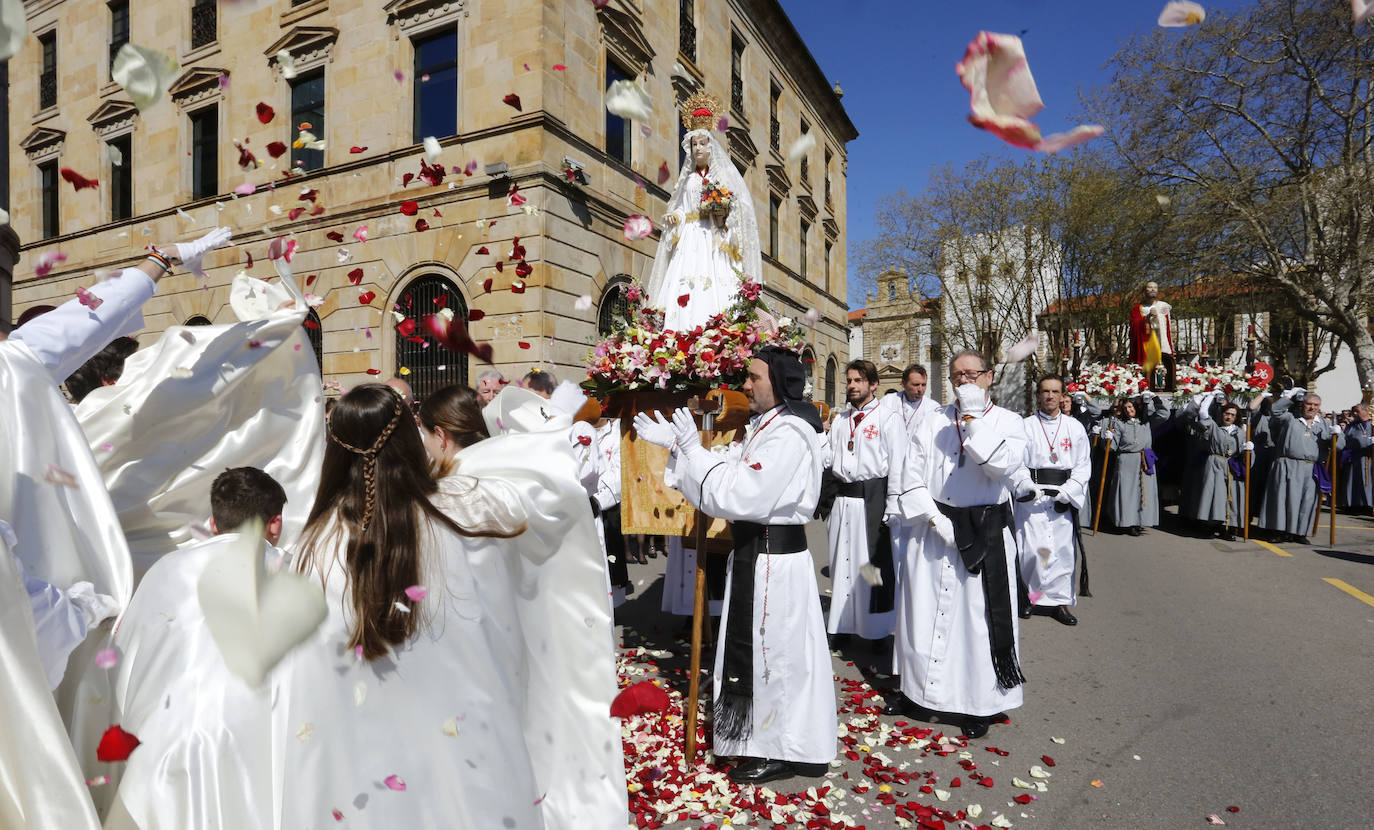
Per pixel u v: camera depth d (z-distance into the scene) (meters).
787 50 21.59
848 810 2.79
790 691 2.96
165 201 15.20
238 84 14.16
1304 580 6.70
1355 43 15.31
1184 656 4.57
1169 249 19.23
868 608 4.91
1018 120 1.22
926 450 3.73
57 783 1.41
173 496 2.38
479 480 1.82
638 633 5.17
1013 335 25.38
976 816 2.70
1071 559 5.43
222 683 1.57
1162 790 2.91
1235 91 17.34
